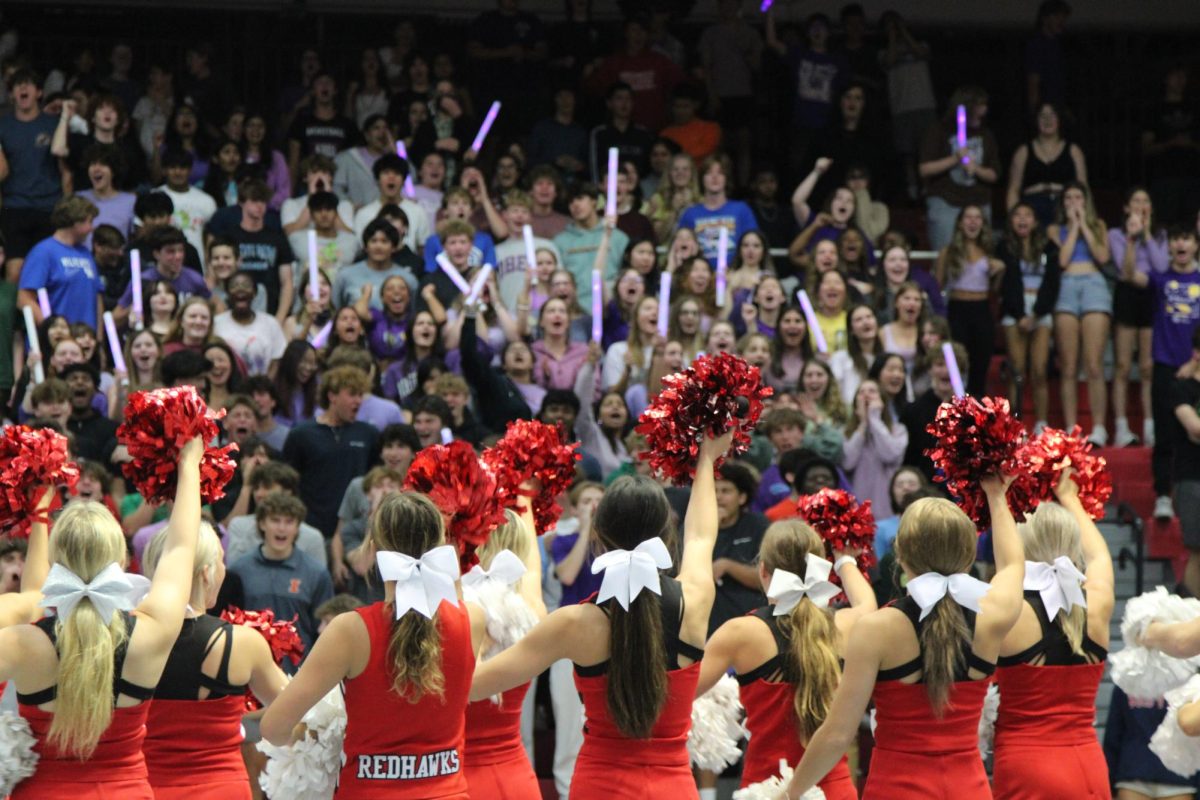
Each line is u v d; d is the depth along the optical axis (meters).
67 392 11.16
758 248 14.30
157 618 5.39
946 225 16.36
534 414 12.39
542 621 5.59
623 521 5.55
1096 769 6.31
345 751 5.45
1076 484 6.81
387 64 18.00
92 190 14.47
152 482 5.65
